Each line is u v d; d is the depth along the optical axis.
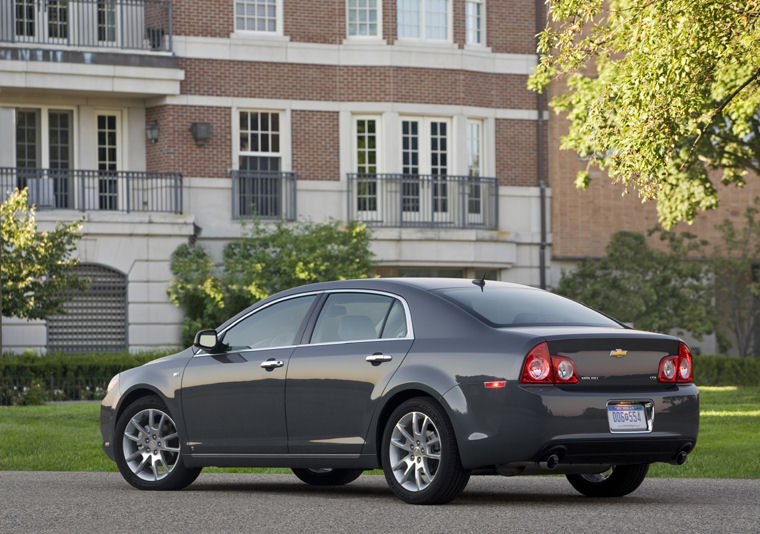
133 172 42.47
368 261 43.44
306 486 16.62
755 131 38.09
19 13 43.22
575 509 12.99
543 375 12.82
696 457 20.83
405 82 46.09
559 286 47.66
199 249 42.84
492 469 13.12
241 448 15.05
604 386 13.12
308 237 42.84
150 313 42.22
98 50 42.94
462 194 46.50
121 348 42.12
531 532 11.11
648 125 22.33
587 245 48.31
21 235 37.53
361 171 46.09
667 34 22.12
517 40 47.84
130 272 42.12
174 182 43.12
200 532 11.40
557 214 48.12
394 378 13.62
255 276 42.25
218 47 44.69
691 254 49.84
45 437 24.84
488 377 12.94
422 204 46.22
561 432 12.76
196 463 15.47
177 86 43.75
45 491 15.55
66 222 41.62
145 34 44.28
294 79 45.50
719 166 39.53
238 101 44.88
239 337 15.48
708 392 38.38
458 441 13.02
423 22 46.59
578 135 38.03
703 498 14.43
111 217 41.88
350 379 14.05
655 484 16.48
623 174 23.08
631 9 23.75
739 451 21.52
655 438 13.25
